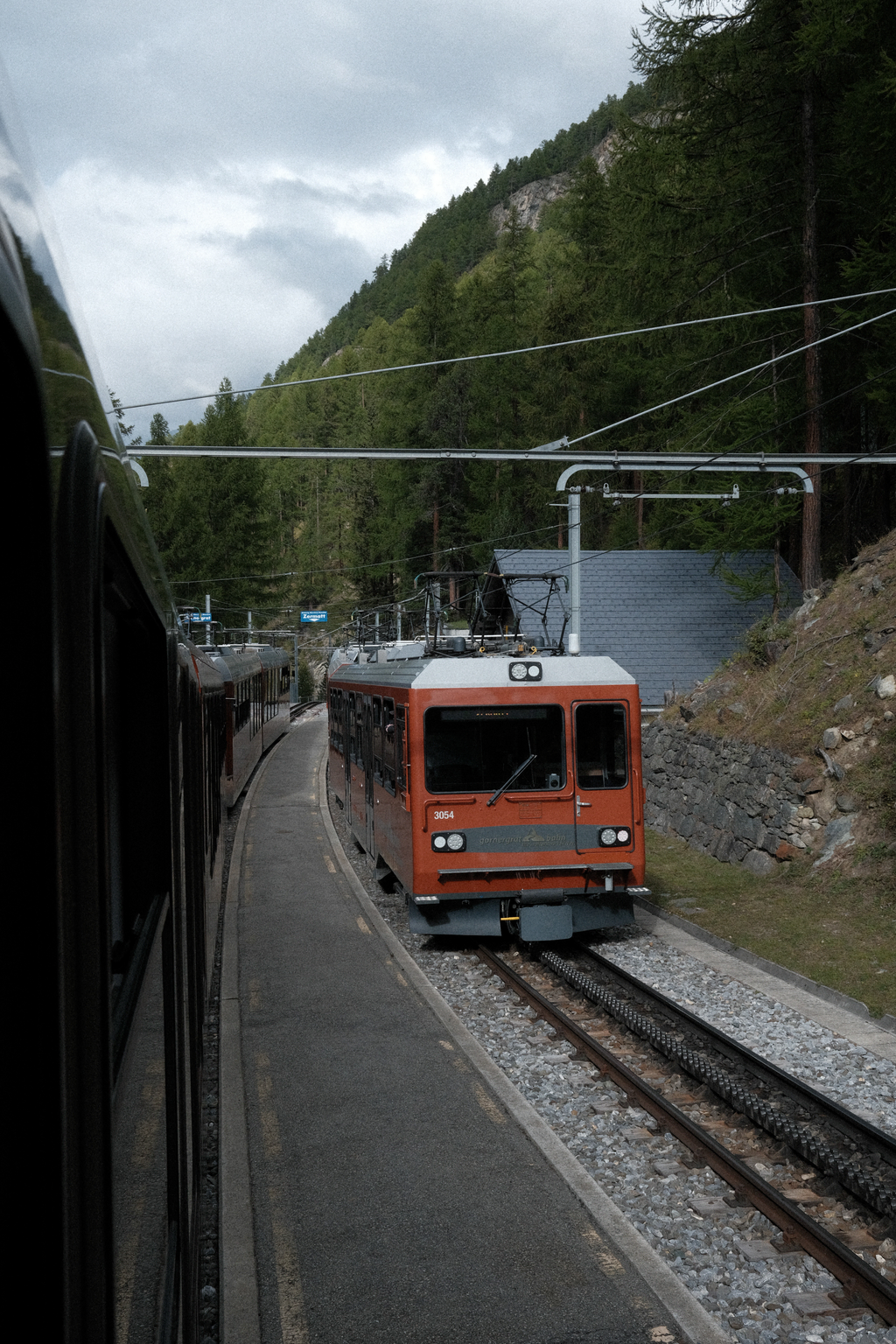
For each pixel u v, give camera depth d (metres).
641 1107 7.86
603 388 48.34
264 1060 8.78
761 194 25.81
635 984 10.84
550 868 12.03
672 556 28.97
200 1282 5.57
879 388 23.27
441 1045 9.08
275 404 138.62
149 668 3.24
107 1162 1.64
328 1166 6.88
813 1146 6.75
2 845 1.27
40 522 1.27
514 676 12.06
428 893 11.95
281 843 19.61
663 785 20.17
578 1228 6.07
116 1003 2.38
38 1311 1.30
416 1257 5.79
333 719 23.03
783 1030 9.67
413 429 69.69
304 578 99.94
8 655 1.27
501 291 68.69
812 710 16.58
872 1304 5.32
